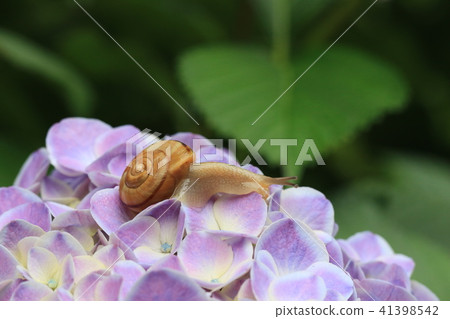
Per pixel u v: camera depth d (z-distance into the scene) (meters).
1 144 0.34
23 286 0.21
